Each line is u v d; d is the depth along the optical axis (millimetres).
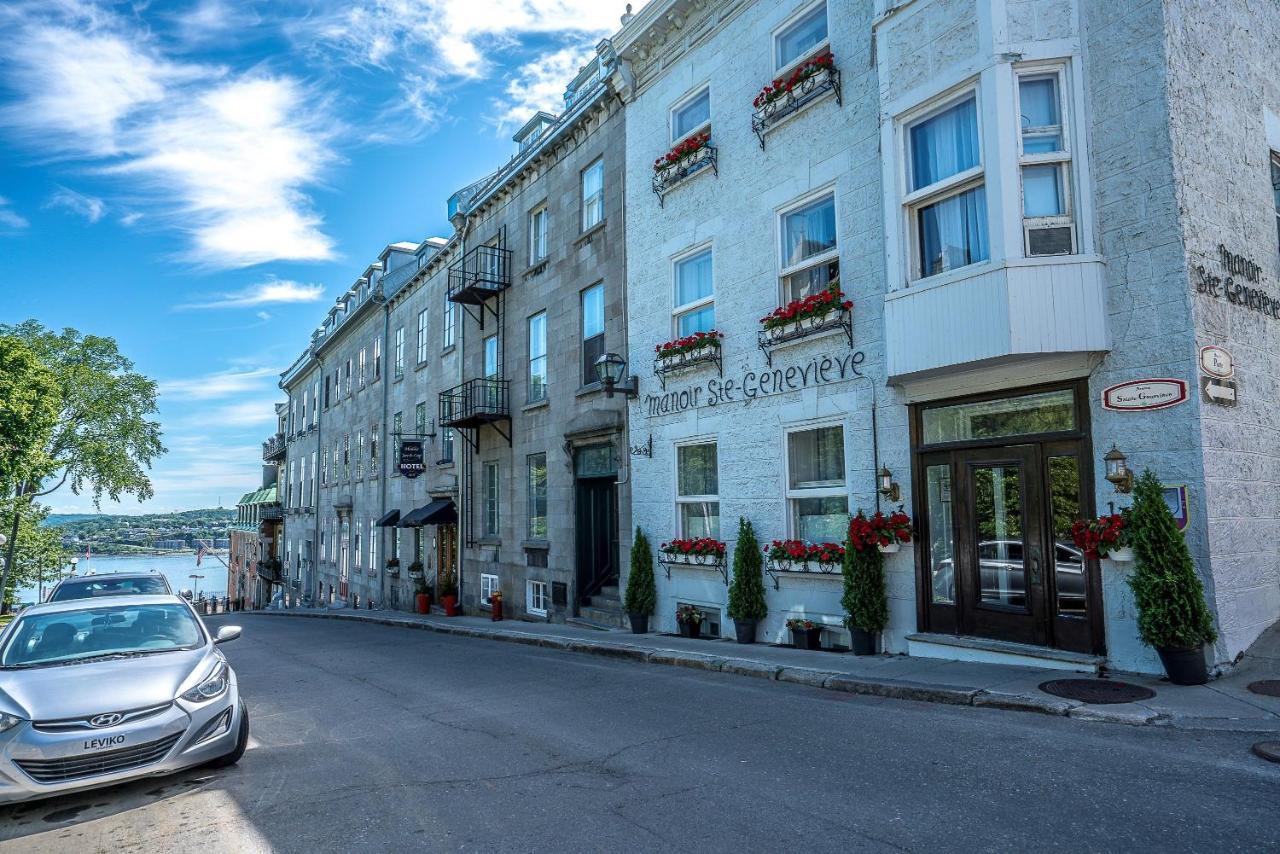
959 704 6840
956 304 8102
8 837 4918
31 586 40969
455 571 22125
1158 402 7062
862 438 9820
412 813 4934
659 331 13625
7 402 27359
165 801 5438
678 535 13023
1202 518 6793
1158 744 5305
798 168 11047
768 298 11430
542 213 18609
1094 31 7695
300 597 38594
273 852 4430
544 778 5500
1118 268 7398
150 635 6926
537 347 18156
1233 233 7727
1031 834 4016
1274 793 4340
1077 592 7613
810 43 11266
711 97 12797
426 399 24547
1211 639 6551
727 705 7453
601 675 9727
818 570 10188
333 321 36562
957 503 8703
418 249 27156
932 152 8812
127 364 42094
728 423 11953
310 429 39531
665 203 13695
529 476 18094
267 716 8250
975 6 8172
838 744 5832
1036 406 8055
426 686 9664
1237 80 8242
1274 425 7898
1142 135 7305
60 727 5328
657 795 4977
